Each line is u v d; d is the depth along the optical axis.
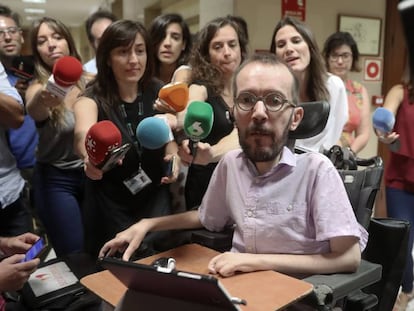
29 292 1.41
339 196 1.16
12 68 2.21
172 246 1.46
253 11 2.94
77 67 1.34
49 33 2.05
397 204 2.36
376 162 1.50
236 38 1.84
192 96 1.63
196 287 0.80
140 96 1.63
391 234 1.48
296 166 1.20
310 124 1.33
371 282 1.17
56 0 6.75
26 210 2.06
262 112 1.11
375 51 3.47
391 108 2.25
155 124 1.30
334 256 1.14
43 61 2.08
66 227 2.02
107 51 1.53
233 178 1.29
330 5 3.21
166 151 1.54
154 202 1.59
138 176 1.52
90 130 1.22
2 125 1.76
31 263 1.26
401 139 2.29
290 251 1.20
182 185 1.74
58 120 1.92
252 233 1.23
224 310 0.85
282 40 2.02
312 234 1.20
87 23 3.13
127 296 0.94
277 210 1.20
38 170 2.06
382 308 1.51
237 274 1.08
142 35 1.56
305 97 2.11
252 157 1.18
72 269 1.52
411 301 2.30
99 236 1.57
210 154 1.35
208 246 1.38
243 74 1.15
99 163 1.25
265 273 1.08
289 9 3.04
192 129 1.24
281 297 0.95
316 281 1.10
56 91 1.38
